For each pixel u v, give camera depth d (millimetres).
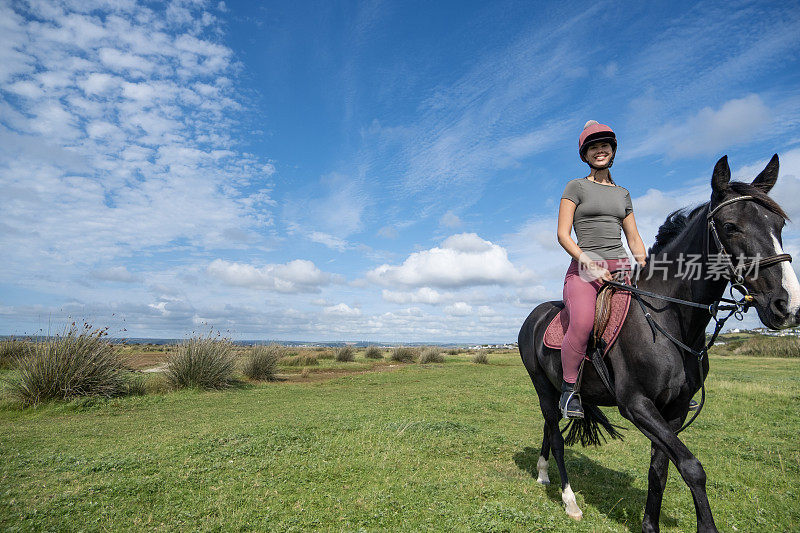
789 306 2426
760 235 2596
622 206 3490
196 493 4008
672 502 4008
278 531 3229
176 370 12000
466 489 4160
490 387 12305
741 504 3971
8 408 8812
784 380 13688
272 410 8664
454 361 24047
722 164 2775
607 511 3828
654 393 2920
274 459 5000
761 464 5293
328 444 5676
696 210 3184
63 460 4930
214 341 13227
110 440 6102
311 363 20469
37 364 9445
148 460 4902
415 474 4617
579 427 3951
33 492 3943
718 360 23625
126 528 3256
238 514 3523
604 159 3492
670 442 2676
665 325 2953
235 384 12914
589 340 3299
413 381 14039
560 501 4020
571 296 3354
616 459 5594
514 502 3861
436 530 3271
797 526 3473
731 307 2807
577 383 3332
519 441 6242
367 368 19422
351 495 3973
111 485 4070
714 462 5352
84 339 10367
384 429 6527
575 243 3367
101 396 9844
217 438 5891
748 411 8758
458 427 6824
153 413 8547
